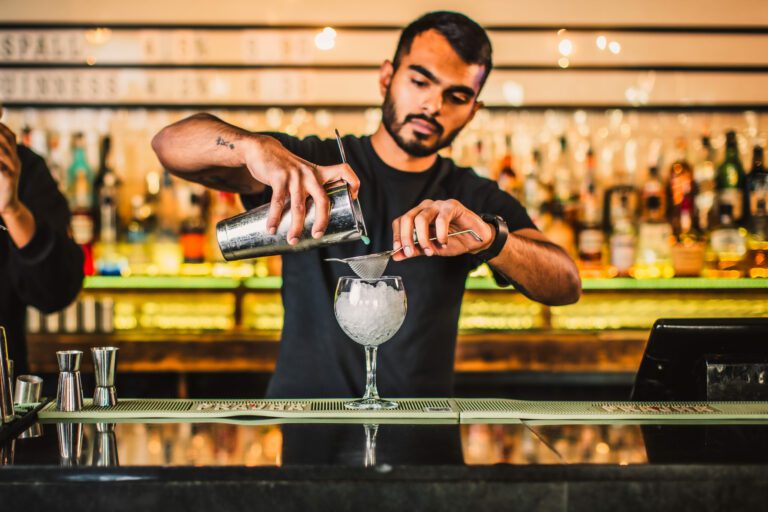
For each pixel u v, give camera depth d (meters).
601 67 3.24
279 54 3.21
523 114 3.19
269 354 2.85
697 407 1.39
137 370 2.85
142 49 3.21
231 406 1.40
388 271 1.78
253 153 1.37
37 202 2.10
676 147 3.15
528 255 1.67
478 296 2.96
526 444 1.15
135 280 2.92
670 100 3.25
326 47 3.22
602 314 3.01
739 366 1.42
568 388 2.98
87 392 2.87
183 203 3.04
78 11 3.21
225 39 3.21
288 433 1.21
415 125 1.76
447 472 1.04
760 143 3.14
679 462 1.06
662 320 1.39
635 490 1.05
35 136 3.05
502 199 1.94
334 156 1.88
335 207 1.30
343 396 1.72
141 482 1.02
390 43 3.23
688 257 2.97
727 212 3.01
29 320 2.91
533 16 3.25
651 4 3.24
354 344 1.74
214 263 3.03
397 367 1.75
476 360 2.86
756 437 1.20
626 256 2.98
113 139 3.21
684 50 3.25
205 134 1.50
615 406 1.41
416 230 1.39
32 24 3.19
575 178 3.17
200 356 2.85
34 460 1.06
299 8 3.23
